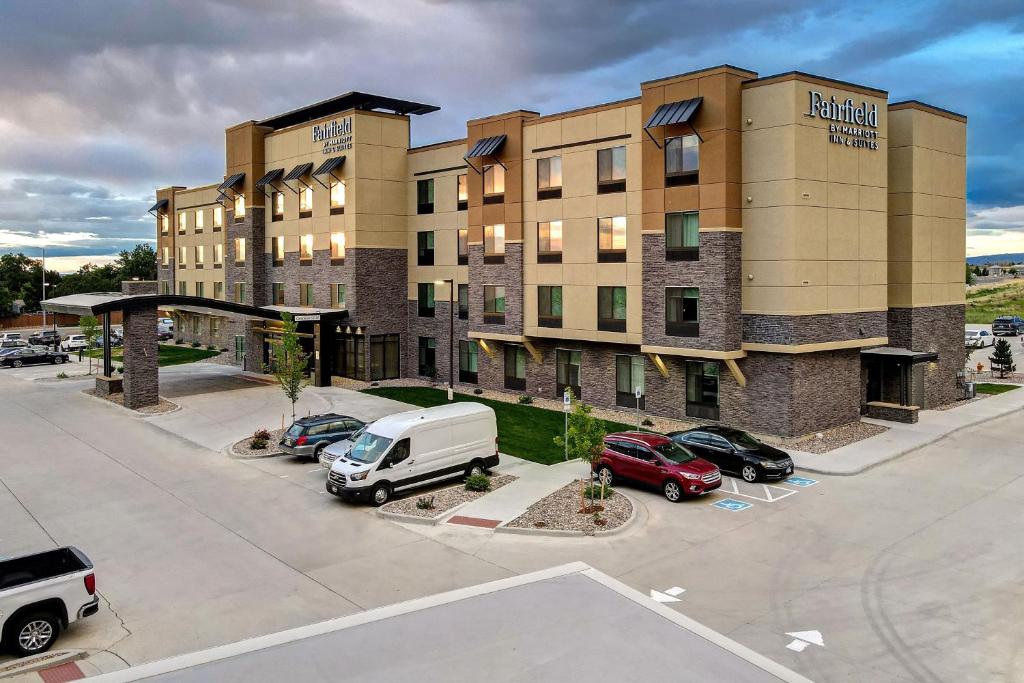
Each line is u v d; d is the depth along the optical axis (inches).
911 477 988.6
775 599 623.2
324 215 1825.8
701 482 884.6
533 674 348.8
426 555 728.3
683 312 1224.8
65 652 533.0
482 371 1652.3
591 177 1359.5
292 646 374.6
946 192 1476.4
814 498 901.2
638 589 643.5
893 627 573.6
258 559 719.1
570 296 1413.6
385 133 1770.4
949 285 1501.0
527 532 783.7
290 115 1984.5
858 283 1245.1
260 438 1168.8
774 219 1149.1
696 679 347.3
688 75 1185.4
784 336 1147.9
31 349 2223.2
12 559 560.7
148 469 1047.6
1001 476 989.8
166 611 604.7
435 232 1748.3
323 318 1697.8
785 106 1128.2
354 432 1121.4
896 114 1393.9
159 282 2962.6
